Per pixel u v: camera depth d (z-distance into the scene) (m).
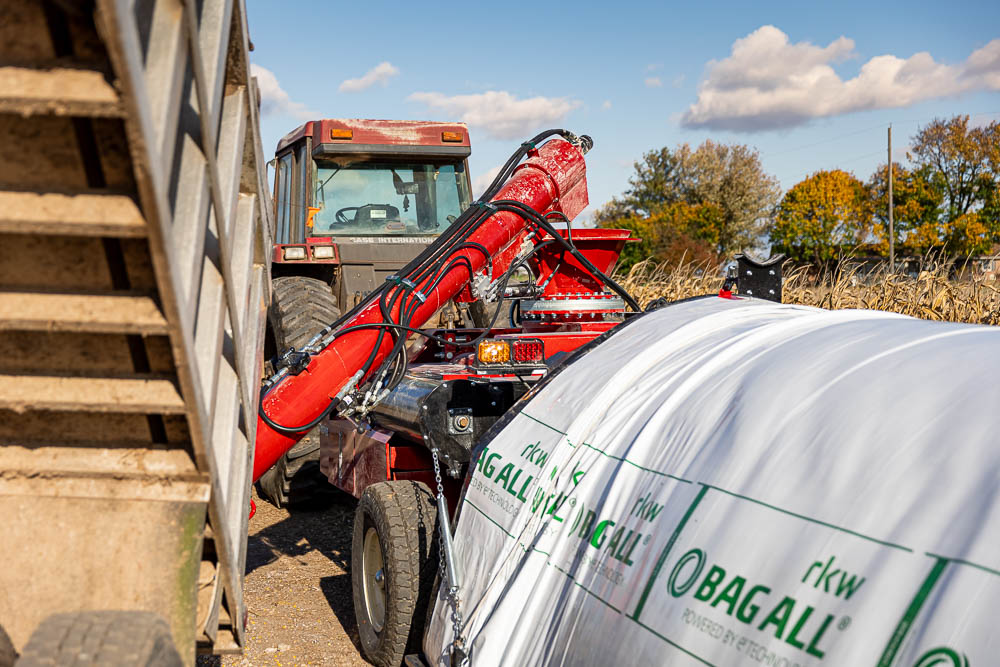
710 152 63.59
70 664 1.57
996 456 1.48
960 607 1.32
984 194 55.41
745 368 2.31
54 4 1.36
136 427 1.83
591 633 2.09
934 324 2.30
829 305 7.21
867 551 1.52
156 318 1.59
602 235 4.59
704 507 1.94
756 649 1.61
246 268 2.41
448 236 3.91
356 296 6.66
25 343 1.70
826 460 1.75
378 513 3.50
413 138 7.47
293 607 4.33
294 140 7.64
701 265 9.77
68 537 1.83
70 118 1.43
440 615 2.99
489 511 2.87
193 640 1.79
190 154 1.75
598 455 2.49
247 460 2.47
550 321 4.52
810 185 59.16
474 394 3.39
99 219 1.48
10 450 1.86
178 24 1.57
